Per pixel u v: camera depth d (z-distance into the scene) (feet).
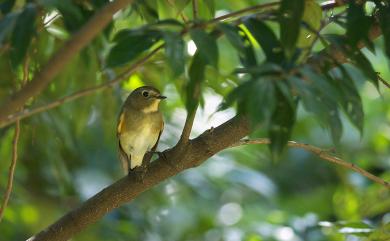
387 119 54.85
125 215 45.62
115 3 17.30
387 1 21.65
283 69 17.92
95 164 46.57
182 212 52.60
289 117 18.86
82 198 44.73
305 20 24.43
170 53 18.16
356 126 19.24
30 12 18.69
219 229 53.11
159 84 37.99
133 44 18.79
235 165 51.96
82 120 36.96
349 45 20.34
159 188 47.39
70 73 33.96
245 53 19.24
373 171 56.13
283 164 59.98
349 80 19.85
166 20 19.12
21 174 41.52
